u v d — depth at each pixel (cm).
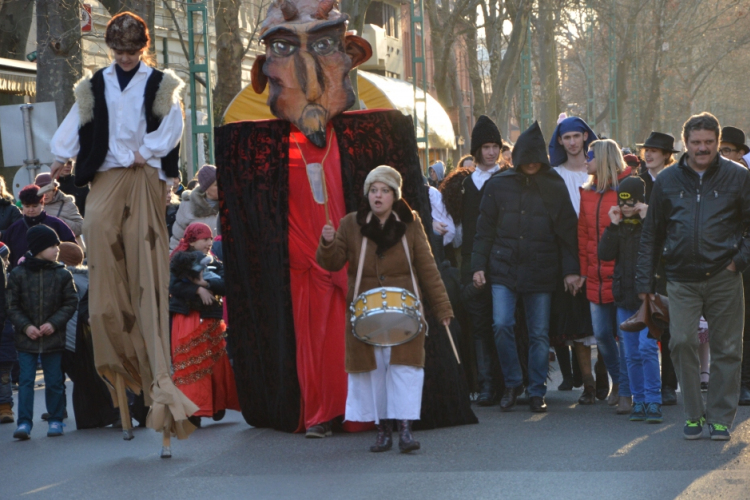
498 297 1559
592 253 1538
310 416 1405
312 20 1427
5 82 3722
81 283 1694
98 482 1187
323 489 1092
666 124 12669
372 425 1437
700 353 1725
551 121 6506
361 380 1271
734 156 1781
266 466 1219
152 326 1238
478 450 1260
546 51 6462
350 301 1262
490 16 6122
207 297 1539
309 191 1447
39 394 1994
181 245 1598
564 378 1786
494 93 5800
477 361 1636
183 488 1128
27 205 2094
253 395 1471
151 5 3347
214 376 1562
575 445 1273
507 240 1557
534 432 1370
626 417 1478
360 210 1430
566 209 1559
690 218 1273
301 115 1419
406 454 1252
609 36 9475
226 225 1468
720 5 10731
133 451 1373
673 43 10181
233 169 1464
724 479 1071
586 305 1599
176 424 1264
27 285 1539
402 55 9350
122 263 1240
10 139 2586
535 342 1554
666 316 1319
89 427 1590
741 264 1259
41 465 1312
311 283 1437
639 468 1135
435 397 1420
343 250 1268
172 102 1234
